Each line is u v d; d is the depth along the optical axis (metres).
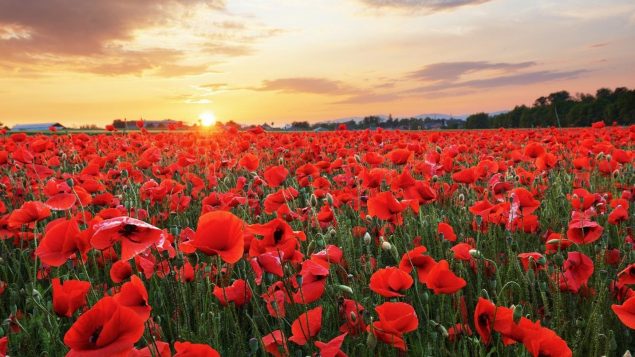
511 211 3.46
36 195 5.93
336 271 3.06
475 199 5.20
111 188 6.22
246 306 3.12
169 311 3.13
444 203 5.19
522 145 12.20
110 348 1.51
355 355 2.58
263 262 2.37
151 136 14.89
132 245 2.02
